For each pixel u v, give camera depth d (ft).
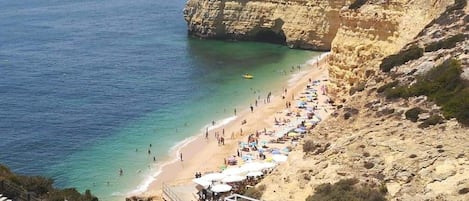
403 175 111.55
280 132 236.84
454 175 105.91
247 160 207.41
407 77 149.59
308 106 274.16
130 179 200.64
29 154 226.99
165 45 458.50
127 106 293.23
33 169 211.82
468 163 107.34
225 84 335.06
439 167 109.09
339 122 144.87
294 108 275.18
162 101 302.04
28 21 603.26
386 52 228.43
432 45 160.56
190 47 447.42
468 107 120.88
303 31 424.46
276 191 127.34
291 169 131.85
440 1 201.67
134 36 501.56
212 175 172.96
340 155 126.00
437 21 181.16
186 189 177.27
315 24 418.92
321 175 122.93
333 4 408.67
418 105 133.49
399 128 127.54
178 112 281.95
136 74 364.58
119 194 187.62
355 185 114.21
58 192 129.18
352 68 247.91
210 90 322.14
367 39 242.99
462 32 160.35
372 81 161.38
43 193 127.24
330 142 136.15
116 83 342.23
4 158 222.28
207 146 230.68
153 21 581.12
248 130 247.70
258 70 367.86
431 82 138.72
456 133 117.08
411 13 218.18
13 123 265.54
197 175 193.36
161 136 247.09
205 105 293.02
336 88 266.16
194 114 277.85
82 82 345.92
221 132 248.11
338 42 261.44
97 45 465.88
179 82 342.64
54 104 298.15
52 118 273.54
